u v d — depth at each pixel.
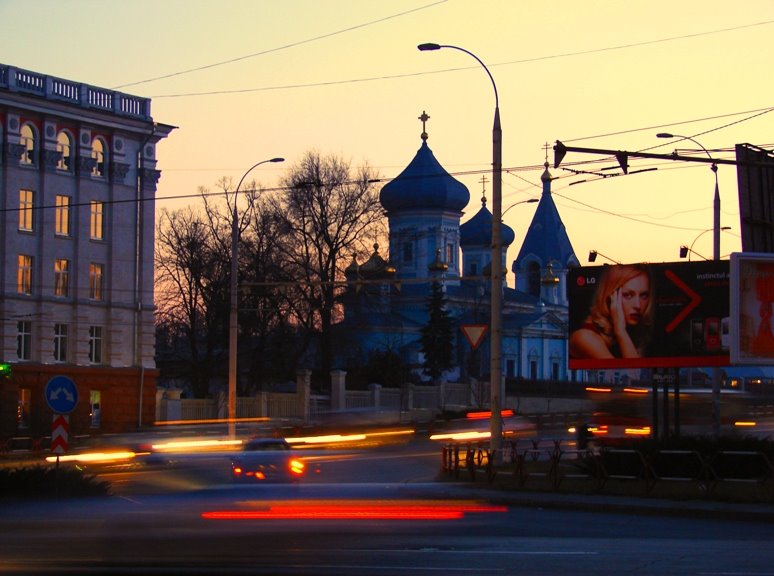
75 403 31.00
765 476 34.25
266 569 18.66
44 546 21.61
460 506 31.06
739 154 41.59
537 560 19.97
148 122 77.56
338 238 91.88
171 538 22.52
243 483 34.72
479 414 80.88
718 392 49.81
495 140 41.75
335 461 52.31
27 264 71.38
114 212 75.75
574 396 111.50
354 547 21.48
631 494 34.19
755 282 41.38
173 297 95.56
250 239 91.81
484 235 148.50
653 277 46.94
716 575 18.22
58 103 71.94
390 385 95.31
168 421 75.62
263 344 89.62
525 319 139.75
